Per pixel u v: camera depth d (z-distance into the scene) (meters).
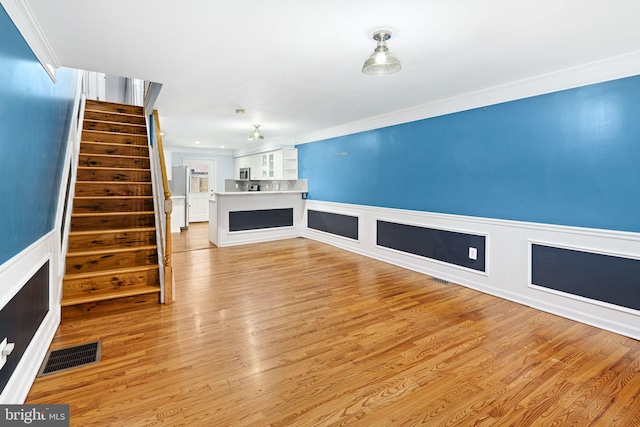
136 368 2.19
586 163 2.86
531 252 3.27
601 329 2.78
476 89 3.58
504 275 3.51
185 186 8.21
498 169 3.52
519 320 2.97
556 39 2.33
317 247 6.10
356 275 4.34
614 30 2.19
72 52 2.54
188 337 2.62
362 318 3.00
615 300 2.72
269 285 3.92
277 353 2.39
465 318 3.00
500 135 3.48
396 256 4.86
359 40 2.34
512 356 2.36
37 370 2.11
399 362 2.28
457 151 3.93
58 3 1.83
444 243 4.15
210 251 5.76
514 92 3.33
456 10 1.94
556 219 3.08
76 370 2.15
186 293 3.62
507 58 2.67
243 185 8.84
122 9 1.91
